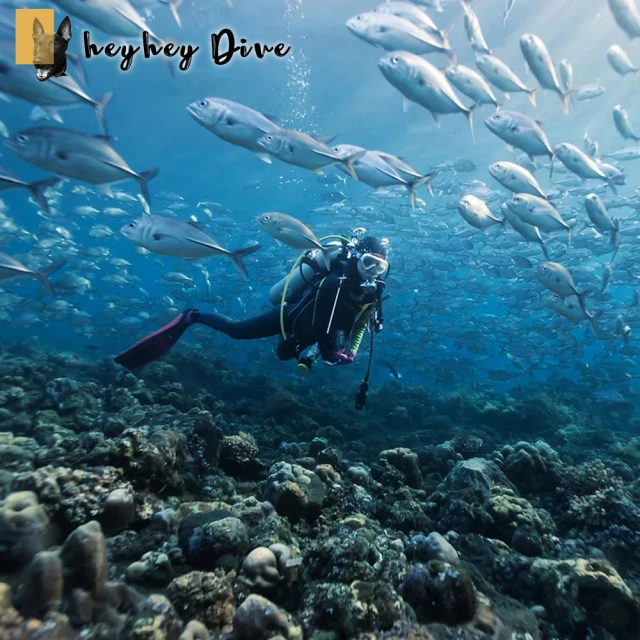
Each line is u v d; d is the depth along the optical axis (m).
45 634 1.76
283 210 55.78
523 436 10.09
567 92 6.88
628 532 3.83
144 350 5.15
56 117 4.18
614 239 8.41
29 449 3.97
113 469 3.06
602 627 2.71
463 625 2.37
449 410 12.12
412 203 5.99
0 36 4.07
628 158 11.05
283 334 4.35
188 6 20.67
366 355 16.97
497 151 34.78
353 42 22.84
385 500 4.73
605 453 8.77
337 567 2.59
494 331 15.94
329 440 7.93
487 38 21.11
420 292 16.97
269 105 30.19
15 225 16.08
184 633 1.94
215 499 3.96
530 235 7.45
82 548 2.04
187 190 51.06
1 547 2.20
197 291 17.64
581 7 18.91
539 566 3.15
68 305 14.28
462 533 4.02
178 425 4.82
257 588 2.47
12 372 7.73
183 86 28.05
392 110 29.53
